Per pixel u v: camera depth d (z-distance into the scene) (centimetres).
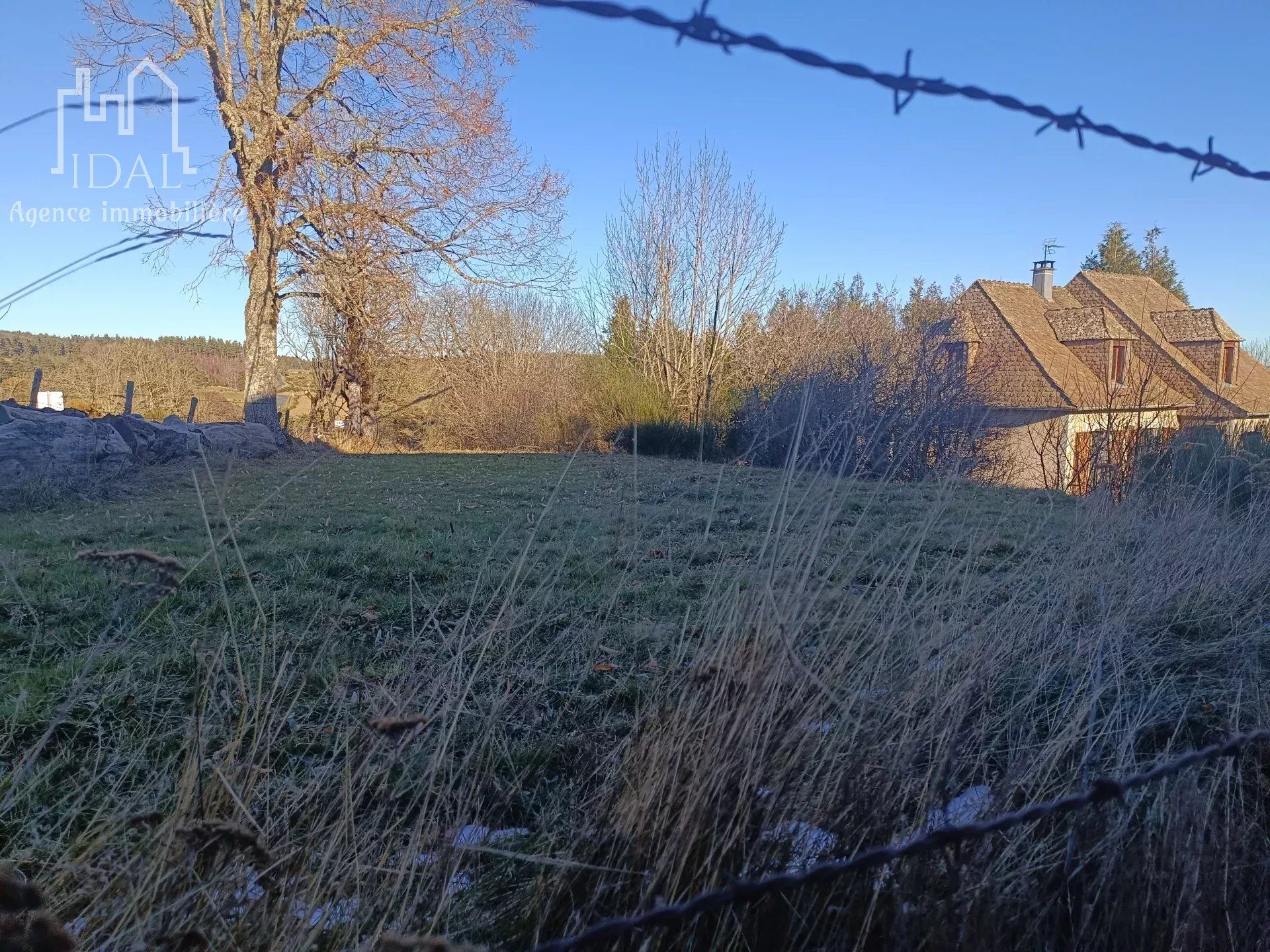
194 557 563
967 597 289
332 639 377
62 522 730
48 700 307
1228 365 1761
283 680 320
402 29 1673
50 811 236
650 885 191
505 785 275
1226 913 220
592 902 195
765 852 201
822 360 1387
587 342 2592
